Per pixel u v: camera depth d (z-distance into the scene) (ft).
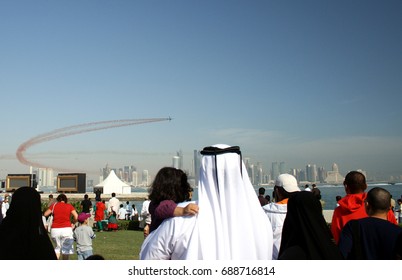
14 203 11.45
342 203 15.44
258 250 10.69
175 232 10.78
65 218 30.42
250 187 11.43
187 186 12.37
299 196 10.36
